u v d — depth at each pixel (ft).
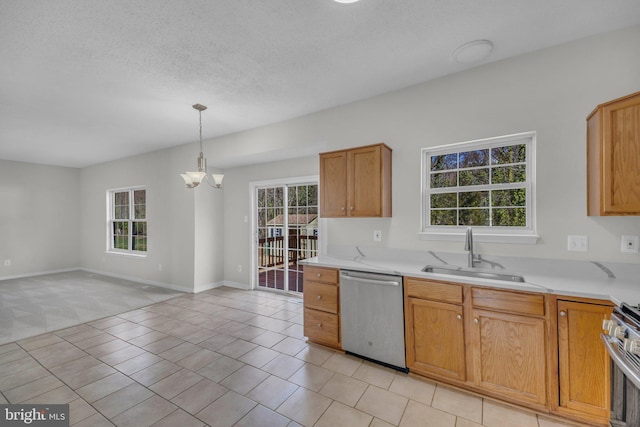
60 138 14.23
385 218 9.55
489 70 7.91
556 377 5.78
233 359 8.41
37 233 20.12
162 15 5.76
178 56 7.25
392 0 5.49
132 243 19.08
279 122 12.09
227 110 10.84
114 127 12.64
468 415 6.06
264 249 15.93
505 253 7.71
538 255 7.31
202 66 7.75
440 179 9.07
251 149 13.00
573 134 6.95
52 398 6.64
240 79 8.52
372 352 8.03
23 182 19.57
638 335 3.91
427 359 7.22
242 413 6.15
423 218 9.07
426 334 7.22
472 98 8.14
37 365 8.08
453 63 7.86
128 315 12.03
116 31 6.22
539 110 7.31
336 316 8.75
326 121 10.82
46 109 10.48
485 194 8.46
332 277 8.80
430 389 6.96
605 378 5.39
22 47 6.72
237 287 16.43
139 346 9.23
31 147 15.92
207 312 12.39
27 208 19.72
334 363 8.17
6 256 18.84
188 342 9.52
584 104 6.84
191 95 9.53
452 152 8.76
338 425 5.80
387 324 7.77
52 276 19.52
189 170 15.39
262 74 8.25
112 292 15.48
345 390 6.93
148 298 14.37
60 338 9.84
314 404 6.44
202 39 6.59
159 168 16.74
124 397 6.68
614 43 6.56
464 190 8.61
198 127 12.71
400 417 6.02
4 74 7.94
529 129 7.42
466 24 6.26
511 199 8.09
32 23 5.89
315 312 9.16
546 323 5.85
